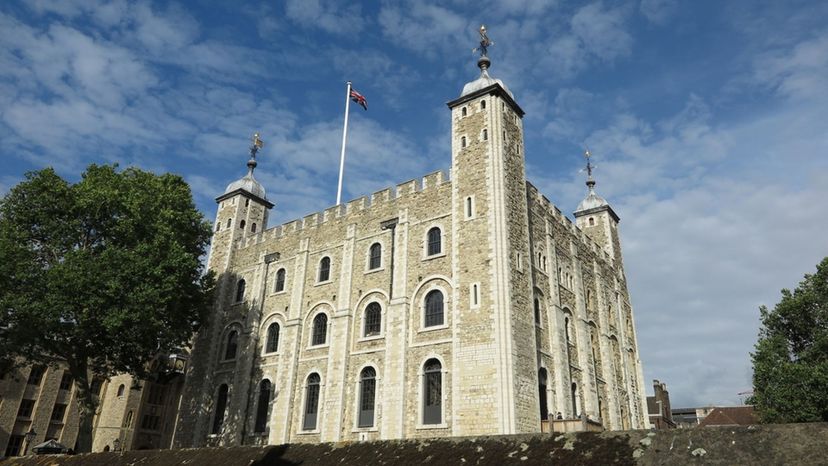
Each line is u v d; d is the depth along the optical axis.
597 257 45.47
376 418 32.22
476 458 19.78
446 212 34.28
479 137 34.41
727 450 15.28
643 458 16.28
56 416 54.38
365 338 34.84
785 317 37.03
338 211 40.47
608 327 43.06
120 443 56.53
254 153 51.78
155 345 34.66
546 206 38.66
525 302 31.38
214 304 44.47
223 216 48.66
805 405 31.81
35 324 30.41
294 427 36.00
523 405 28.30
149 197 35.38
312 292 39.34
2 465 33.66
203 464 27.12
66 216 33.41
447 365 30.61
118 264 31.98
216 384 41.59
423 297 33.19
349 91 47.03
